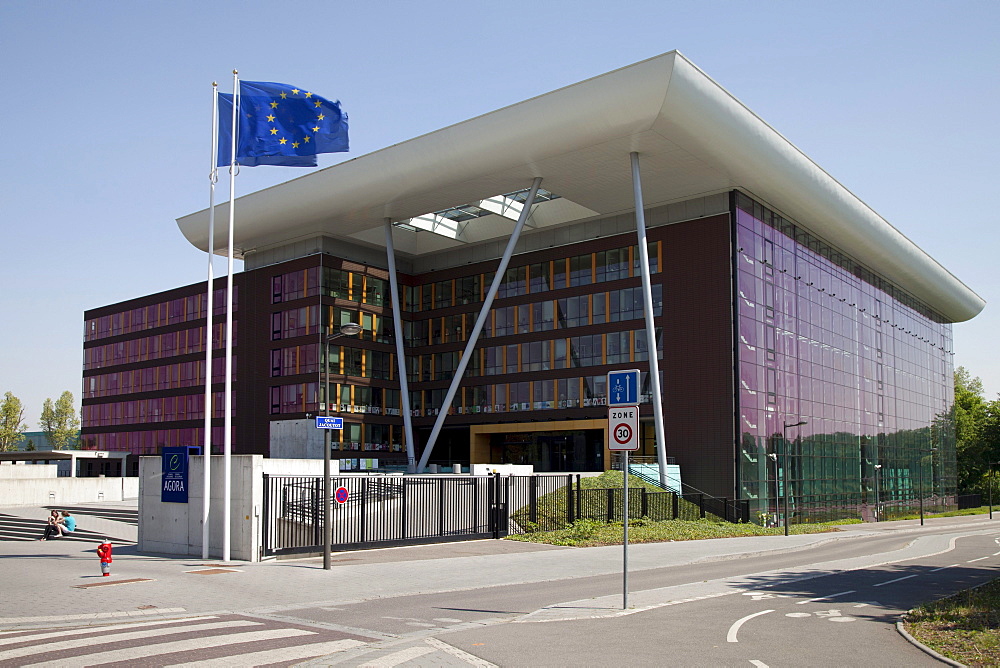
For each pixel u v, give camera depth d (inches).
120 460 2935.5
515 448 2402.8
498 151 1795.0
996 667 383.9
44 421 4264.3
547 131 1706.4
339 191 2064.5
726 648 438.0
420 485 1179.3
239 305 2544.3
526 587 746.2
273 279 2461.9
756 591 706.8
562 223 2315.5
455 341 2532.0
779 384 2128.4
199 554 1004.6
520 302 2394.2
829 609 593.9
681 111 1595.7
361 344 2440.9
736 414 1934.1
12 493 1761.8
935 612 552.7
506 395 2383.1
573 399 2241.6
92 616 562.6
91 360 3137.3
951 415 3673.7
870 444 2684.5
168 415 2795.3
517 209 2336.4
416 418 2576.3
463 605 621.9
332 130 1096.2
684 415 2009.1
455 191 1999.3
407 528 1152.8
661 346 2076.8
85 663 391.9
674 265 2080.5
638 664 394.9
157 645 443.2
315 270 2364.7
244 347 2507.4
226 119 1063.0
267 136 1058.7
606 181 1941.4
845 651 431.5
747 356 1993.1
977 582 800.3
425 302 2618.1
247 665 389.7
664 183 1955.0
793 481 2155.5
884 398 2847.0
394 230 2503.7
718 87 1624.0
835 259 2536.9
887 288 2977.4
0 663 391.2
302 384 2347.4
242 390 2493.8
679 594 674.8
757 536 1588.3
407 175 1940.2
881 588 740.0
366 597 674.2
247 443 2456.9
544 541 1215.6
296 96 1080.8
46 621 546.3
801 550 1326.3
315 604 635.5
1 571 848.3
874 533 1969.7
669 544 1282.0
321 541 1043.9
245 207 2284.7
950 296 3336.6
